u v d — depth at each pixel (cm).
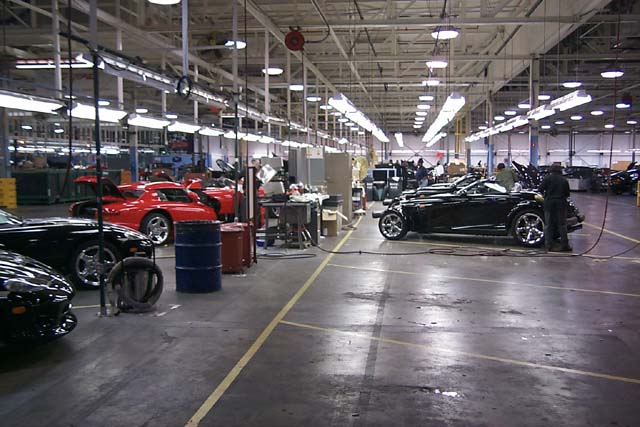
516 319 680
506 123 2648
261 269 1016
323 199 1517
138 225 1303
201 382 480
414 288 856
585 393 457
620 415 416
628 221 1881
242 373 500
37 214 2194
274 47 2309
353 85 3191
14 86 2102
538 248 1282
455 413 418
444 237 1486
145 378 489
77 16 1738
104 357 544
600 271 993
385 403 436
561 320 677
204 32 2003
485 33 2320
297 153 1894
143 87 2767
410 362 529
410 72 2972
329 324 658
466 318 684
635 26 1847
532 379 487
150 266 721
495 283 892
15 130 3244
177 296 802
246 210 1152
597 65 2559
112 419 411
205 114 3456
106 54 954
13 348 568
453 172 3262
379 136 3309
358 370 507
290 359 537
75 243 834
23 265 586
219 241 839
